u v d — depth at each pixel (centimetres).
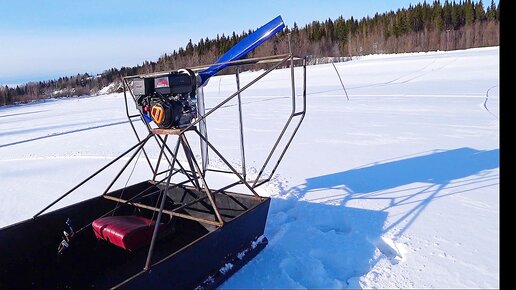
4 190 609
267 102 1789
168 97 320
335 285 276
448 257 296
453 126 834
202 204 369
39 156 896
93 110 2614
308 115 1205
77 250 329
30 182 648
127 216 339
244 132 988
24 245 299
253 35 348
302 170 574
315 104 1498
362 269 298
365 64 3897
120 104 3062
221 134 980
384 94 1664
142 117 348
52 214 318
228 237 283
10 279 289
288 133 917
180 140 306
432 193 432
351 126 943
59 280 308
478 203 393
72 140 1127
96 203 351
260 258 314
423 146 667
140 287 221
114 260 334
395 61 3869
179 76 311
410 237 332
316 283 281
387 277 278
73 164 764
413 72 2816
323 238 344
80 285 302
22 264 297
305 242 339
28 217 476
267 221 390
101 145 977
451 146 648
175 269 241
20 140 1275
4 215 489
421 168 533
